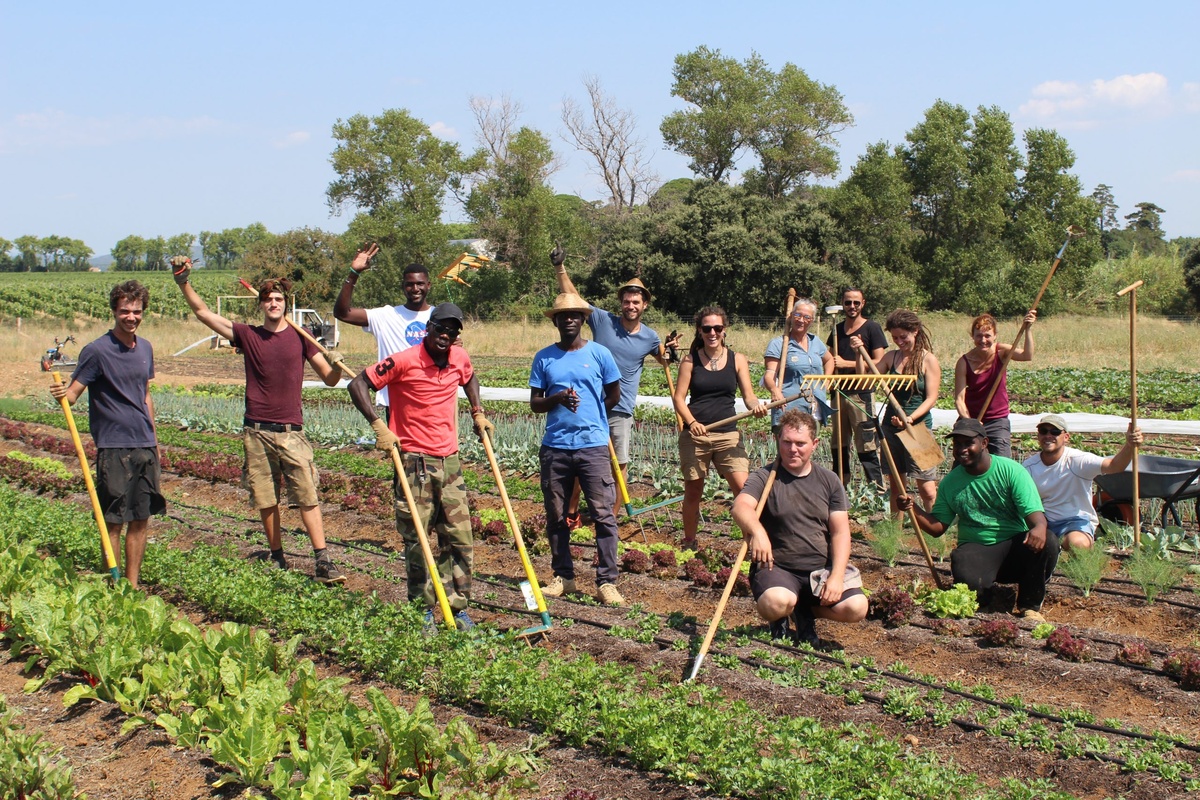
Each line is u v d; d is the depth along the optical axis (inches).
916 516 317.7
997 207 2170.3
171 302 2605.8
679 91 2493.8
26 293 2623.0
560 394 304.7
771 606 266.2
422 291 351.6
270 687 216.7
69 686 261.6
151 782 208.4
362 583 347.6
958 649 269.0
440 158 2516.0
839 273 1897.1
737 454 356.8
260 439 344.2
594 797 193.6
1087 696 240.7
